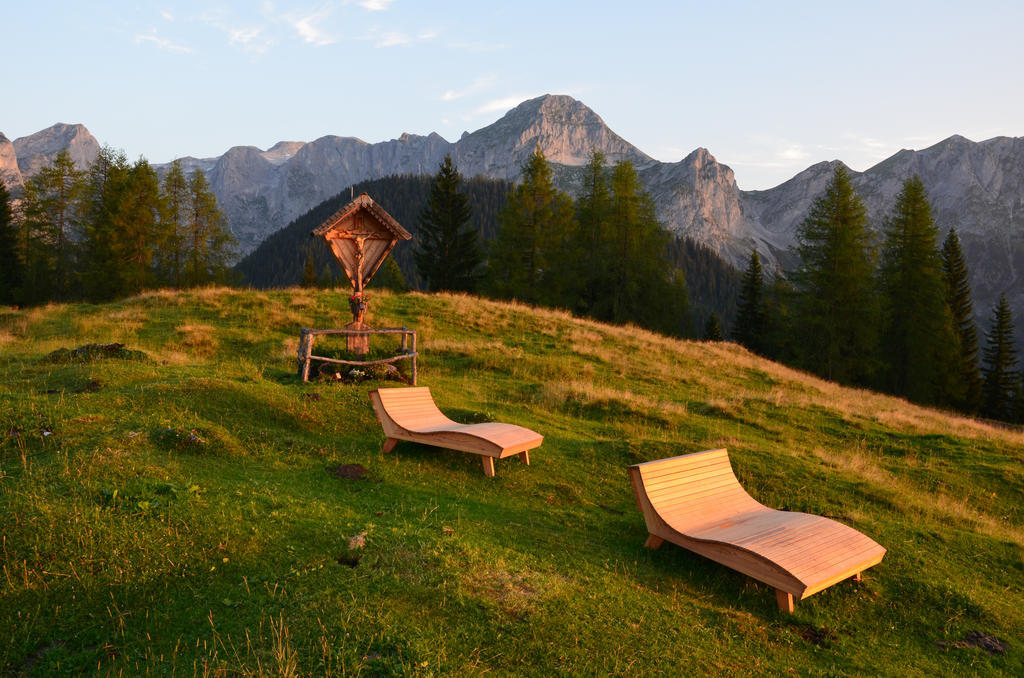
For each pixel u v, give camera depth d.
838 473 9.18
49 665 3.21
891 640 4.77
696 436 11.07
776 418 13.81
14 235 47.50
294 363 12.30
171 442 6.55
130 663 3.27
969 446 12.93
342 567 4.29
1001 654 4.74
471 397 11.70
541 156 43.12
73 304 20.70
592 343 19.88
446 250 51.19
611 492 7.51
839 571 5.02
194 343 14.03
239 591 3.95
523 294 42.59
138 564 4.11
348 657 3.29
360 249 11.97
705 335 70.06
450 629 3.69
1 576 3.82
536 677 3.37
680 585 5.09
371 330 11.81
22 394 7.91
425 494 6.50
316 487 6.20
